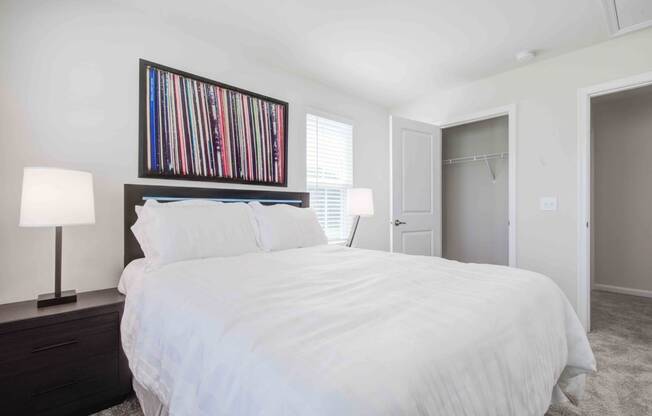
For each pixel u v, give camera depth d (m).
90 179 1.75
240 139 2.64
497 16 2.17
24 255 1.75
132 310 1.50
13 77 1.72
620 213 3.92
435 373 0.71
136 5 2.09
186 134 2.33
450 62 2.86
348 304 1.06
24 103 1.75
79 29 1.93
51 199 1.58
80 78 1.93
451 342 0.82
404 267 1.69
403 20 2.22
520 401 0.95
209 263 1.69
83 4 1.94
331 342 0.78
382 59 2.80
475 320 0.96
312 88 3.24
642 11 2.08
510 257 3.00
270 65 2.89
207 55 2.49
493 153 4.00
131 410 1.61
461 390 0.74
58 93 1.85
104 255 2.00
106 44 2.02
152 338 1.24
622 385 1.81
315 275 1.48
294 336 0.82
